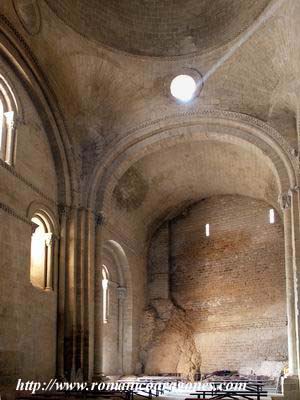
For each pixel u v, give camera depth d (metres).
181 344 30.73
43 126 21.83
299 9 17.73
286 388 18.69
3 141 18.81
